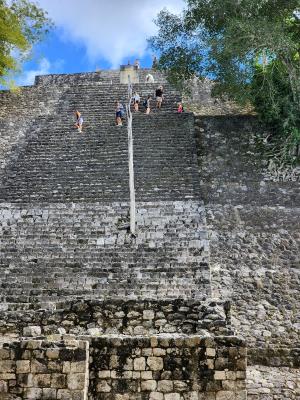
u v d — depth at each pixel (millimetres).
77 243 17531
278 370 12758
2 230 18328
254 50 21172
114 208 19062
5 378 7406
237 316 14586
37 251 17234
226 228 18031
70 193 20219
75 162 22109
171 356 7750
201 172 21000
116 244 17359
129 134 19031
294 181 20297
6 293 15383
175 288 15328
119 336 7926
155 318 10031
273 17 21516
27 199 20109
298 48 21844
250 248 17125
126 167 21359
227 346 7758
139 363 7742
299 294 15336
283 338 13938
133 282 15625
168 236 17562
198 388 7629
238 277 15961
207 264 16125
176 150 22109
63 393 7355
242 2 21016
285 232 17734
